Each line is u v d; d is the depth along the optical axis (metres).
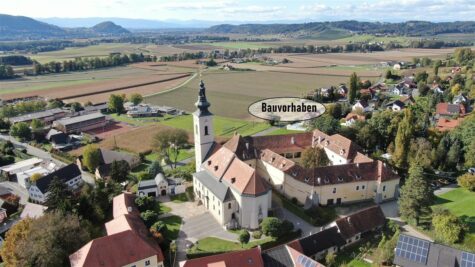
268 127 176.75
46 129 181.12
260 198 86.19
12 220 101.31
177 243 82.25
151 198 97.44
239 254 66.56
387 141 131.50
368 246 79.25
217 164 100.75
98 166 131.00
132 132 181.50
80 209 90.12
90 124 191.00
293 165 101.25
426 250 65.50
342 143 116.50
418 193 83.81
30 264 68.88
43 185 111.88
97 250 66.44
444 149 116.06
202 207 99.19
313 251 74.44
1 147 154.88
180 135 139.50
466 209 89.56
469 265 61.66
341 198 98.81
